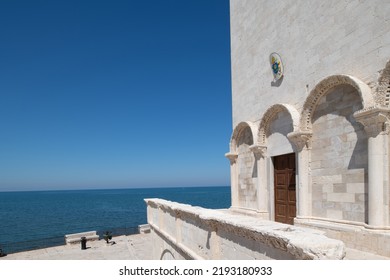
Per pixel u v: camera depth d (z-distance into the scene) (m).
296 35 13.45
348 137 10.51
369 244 9.16
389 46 8.98
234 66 19.84
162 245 15.87
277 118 14.82
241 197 18.48
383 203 9.01
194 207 11.73
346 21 10.67
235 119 19.56
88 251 26.02
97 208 116.88
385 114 8.94
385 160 9.01
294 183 13.79
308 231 5.99
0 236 49.06
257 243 6.71
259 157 16.03
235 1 19.77
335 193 10.97
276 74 14.91
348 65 10.55
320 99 11.76
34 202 180.25
